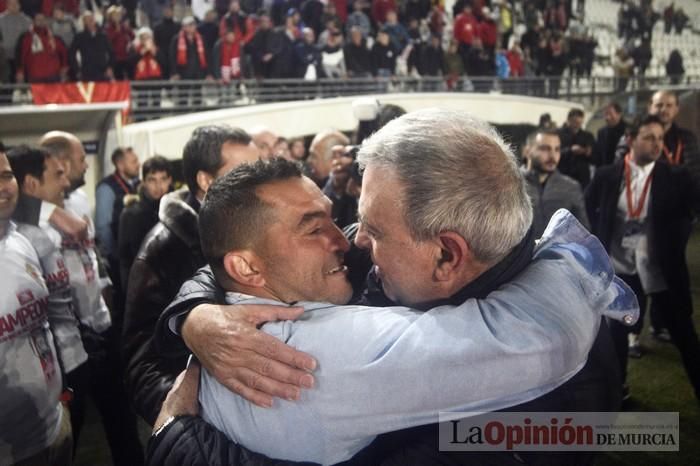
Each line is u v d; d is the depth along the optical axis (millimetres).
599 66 14586
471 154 748
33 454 1454
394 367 727
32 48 6508
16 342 1410
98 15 8242
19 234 1563
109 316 2217
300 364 742
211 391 846
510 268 797
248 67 8172
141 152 5348
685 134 3820
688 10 15984
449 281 792
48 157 2049
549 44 12094
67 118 4285
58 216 1994
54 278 1797
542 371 737
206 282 972
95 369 2127
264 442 778
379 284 927
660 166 2746
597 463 2402
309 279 867
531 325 741
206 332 812
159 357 1355
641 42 13945
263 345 763
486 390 726
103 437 2789
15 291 1422
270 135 3039
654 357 3449
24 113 3992
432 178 738
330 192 2500
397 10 10703
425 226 749
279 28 8289
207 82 7574
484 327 735
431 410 730
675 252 2680
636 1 14734
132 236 2998
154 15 8492
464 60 10352
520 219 778
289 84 8422
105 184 3771
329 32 8984
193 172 1788
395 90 9352
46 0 7180
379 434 776
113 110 4422
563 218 861
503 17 11820
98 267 2414
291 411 757
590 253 823
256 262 864
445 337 731
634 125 2863
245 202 849
